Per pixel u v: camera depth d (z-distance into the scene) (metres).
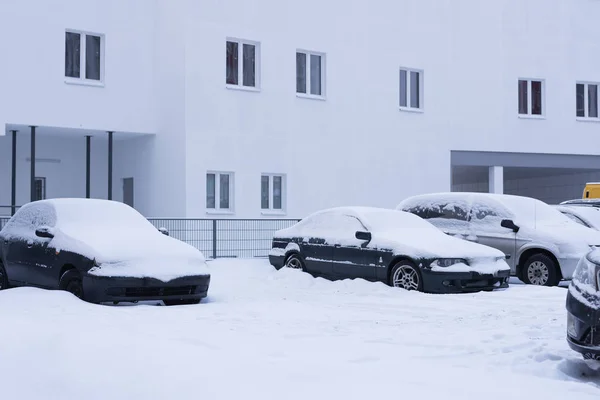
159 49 23.31
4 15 20.91
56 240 12.52
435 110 27.59
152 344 7.23
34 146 21.58
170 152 22.78
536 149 29.61
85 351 6.75
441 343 8.36
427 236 14.72
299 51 24.78
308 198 24.58
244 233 21.14
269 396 5.38
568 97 30.23
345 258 14.94
